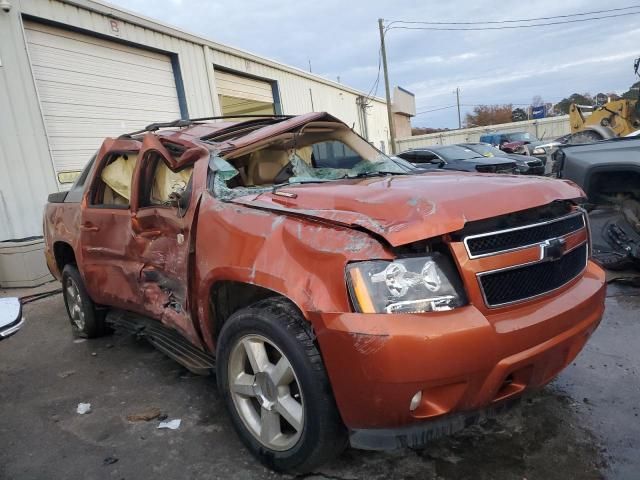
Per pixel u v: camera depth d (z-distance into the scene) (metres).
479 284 2.07
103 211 3.80
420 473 2.37
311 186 2.83
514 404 2.28
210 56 13.30
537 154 16.69
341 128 3.87
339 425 2.20
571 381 3.13
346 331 1.96
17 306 2.13
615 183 4.87
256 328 2.37
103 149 4.02
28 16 8.45
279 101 17.53
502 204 2.24
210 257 2.63
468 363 1.96
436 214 2.08
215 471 2.51
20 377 3.91
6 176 7.91
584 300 2.36
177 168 3.21
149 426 3.00
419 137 36.25
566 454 2.43
